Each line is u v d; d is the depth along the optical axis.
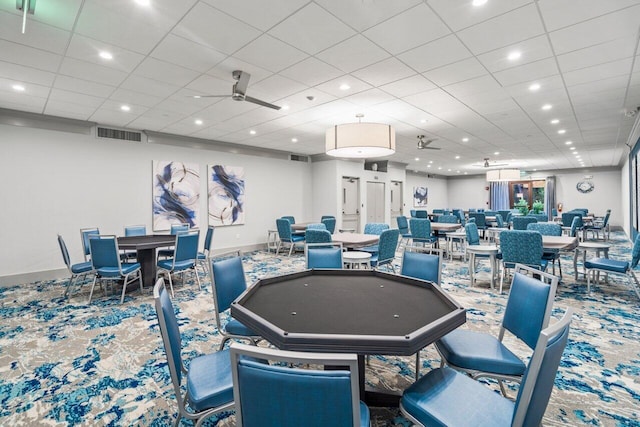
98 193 6.06
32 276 5.34
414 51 3.23
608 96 4.59
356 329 1.46
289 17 2.63
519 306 1.91
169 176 7.01
